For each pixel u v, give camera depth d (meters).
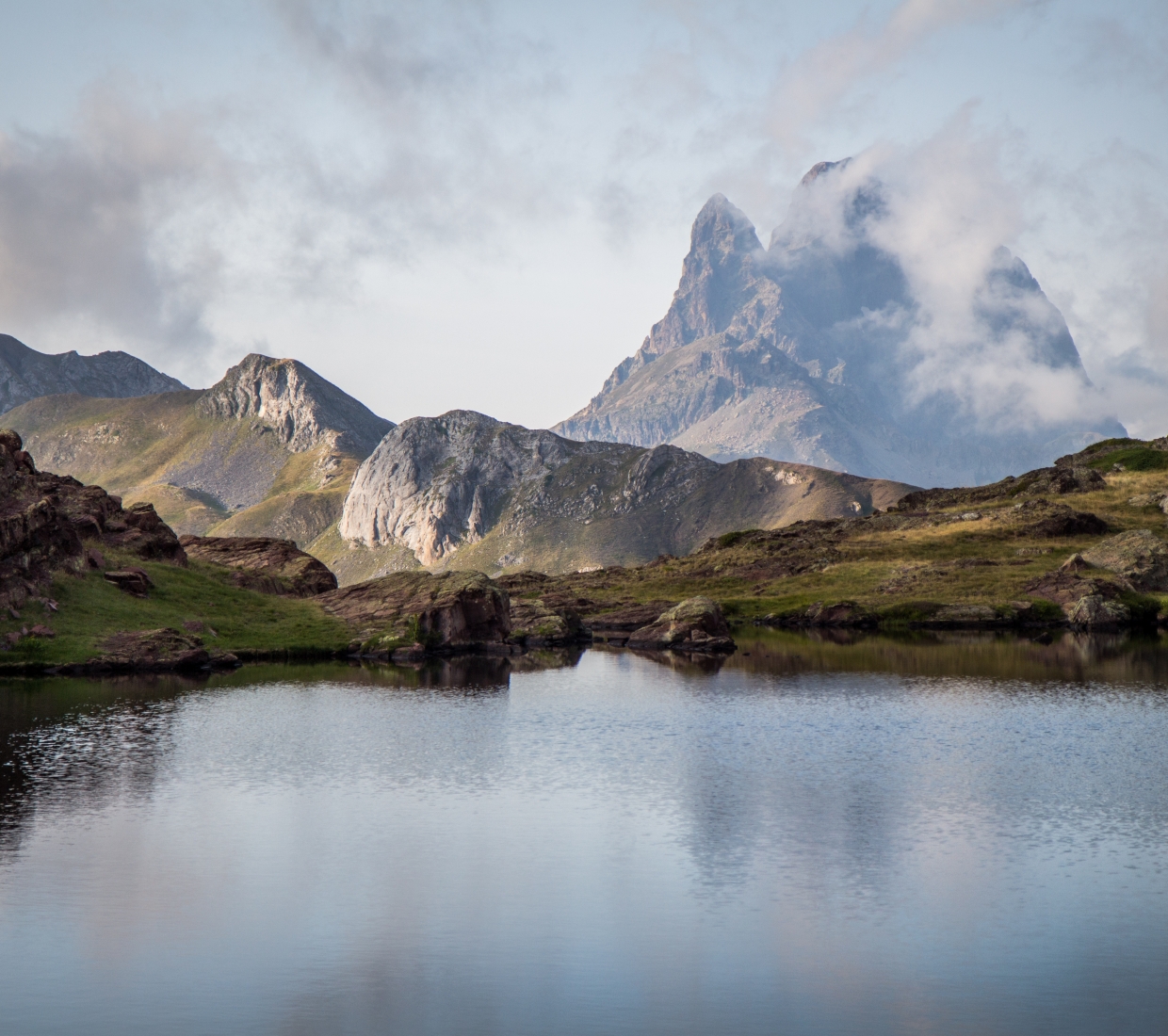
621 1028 28.45
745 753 61.06
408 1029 28.36
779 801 50.47
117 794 50.28
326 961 32.59
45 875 39.34
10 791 50.38
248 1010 29.42
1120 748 62.78
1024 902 37.44
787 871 40.59
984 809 48.94
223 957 32.72
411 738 64.81
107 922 35.25
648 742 64.38
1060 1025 28.77
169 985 30.84
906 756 60.34
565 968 32.16
